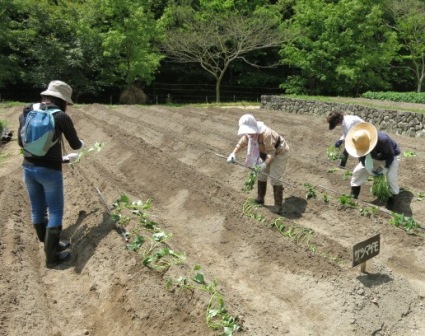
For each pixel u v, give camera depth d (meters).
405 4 25.75
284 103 19.98
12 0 22.31
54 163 5.12
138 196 7.81
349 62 26.48
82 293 4.89
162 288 4.47
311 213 7.24
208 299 4.29
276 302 4.89
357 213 6.93
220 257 5.90
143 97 25.52
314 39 27.05
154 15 27.55
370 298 4.74
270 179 7.01
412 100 19.08
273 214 6.72
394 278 5.06
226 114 17.31
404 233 6.36
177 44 24.52
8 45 23.14
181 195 7.62
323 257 5.36
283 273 5.32
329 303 4.70
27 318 4.23
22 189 7.40
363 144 6.92
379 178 7.20
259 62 31.55
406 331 4.50
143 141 10.56
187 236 6.43
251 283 5.28
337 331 4.40
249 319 4.28
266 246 5.76
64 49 23.38
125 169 9.46
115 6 23.17
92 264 5.23
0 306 4.28
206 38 24.22
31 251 5.61
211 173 9.56
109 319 4.43
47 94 5.14
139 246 5.18
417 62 29.55
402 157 9.69
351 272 5.08
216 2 24.56
